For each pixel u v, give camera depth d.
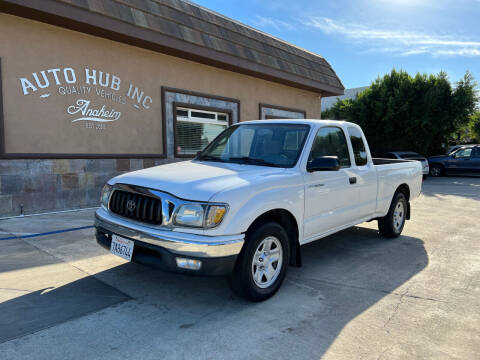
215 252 3.03
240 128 4.83
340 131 4.79
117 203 3.64
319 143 4.34
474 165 17.31
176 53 9.38
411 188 6.37
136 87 8.93
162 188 3.25
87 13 7.29
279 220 3.81
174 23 9.08
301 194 3.87
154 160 9.37
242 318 3.17
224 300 3.53
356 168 4.87
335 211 4.46
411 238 6.06
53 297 3.46
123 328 2.94
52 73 7.47
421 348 2.75
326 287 3.92
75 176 7.88
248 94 11.95
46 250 4.86
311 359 2.58
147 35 8.33
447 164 18.22
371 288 3.89
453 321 3.18
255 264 3.43
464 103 18.94
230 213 3.12
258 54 11.40
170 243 3.05
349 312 3.32
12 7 6.52
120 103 8.66
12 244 5.11
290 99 13.76
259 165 4.11
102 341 2.74
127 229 3.36
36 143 7.30
